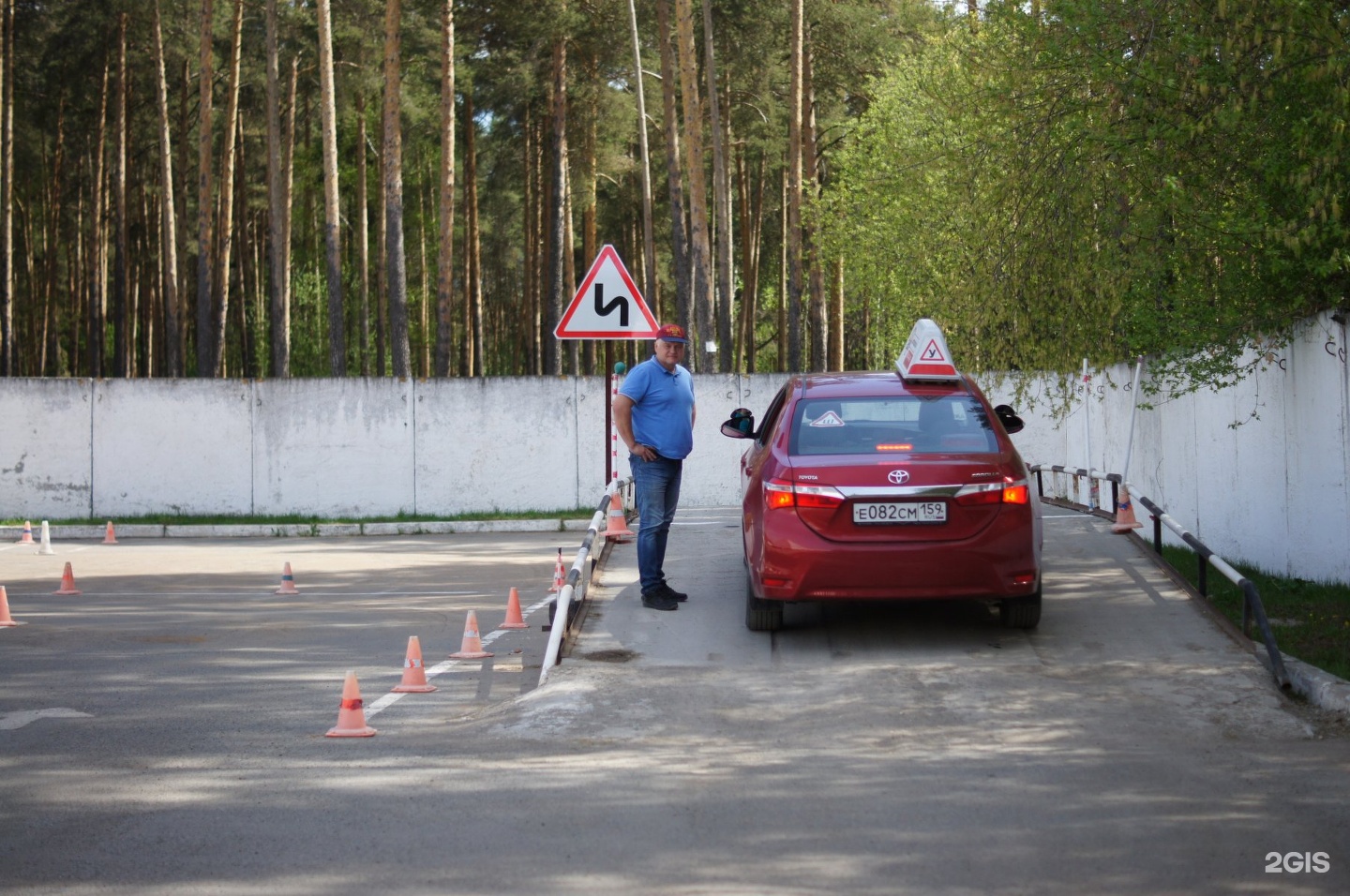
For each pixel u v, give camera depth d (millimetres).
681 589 10539
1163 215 10102
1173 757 6238
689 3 27422
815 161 37250
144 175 47906
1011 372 19844
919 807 5547
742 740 6734
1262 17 8945
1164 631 8742
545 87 37656
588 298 11812
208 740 7105
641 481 9758
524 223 48906
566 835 5262
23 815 5703
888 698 7410
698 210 27438
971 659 8211
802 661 8281
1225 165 9898
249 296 55594
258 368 51969
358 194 48312
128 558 17734
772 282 59469
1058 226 11172
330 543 20031
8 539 21156
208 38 32531
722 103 39188
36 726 7508
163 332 50531
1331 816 5332
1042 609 9062
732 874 4773
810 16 34500
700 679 7902
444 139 31078
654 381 9711
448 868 4887
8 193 35906
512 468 22891
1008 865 4820
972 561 8031
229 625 11422
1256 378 11867
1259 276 10258
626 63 37500
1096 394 18344
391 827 5426
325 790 6020
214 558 17594
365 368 47031
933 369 9281
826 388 9344
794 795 5773
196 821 5570
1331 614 9305
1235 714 6941
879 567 8023
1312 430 10750
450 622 11453
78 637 10820
